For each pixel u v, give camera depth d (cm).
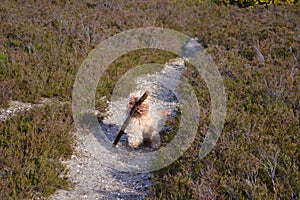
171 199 571
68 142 743
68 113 850
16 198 562
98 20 1516
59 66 1073
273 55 1219
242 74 1040
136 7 1848
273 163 610
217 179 591
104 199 607
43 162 645
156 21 1677
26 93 952
